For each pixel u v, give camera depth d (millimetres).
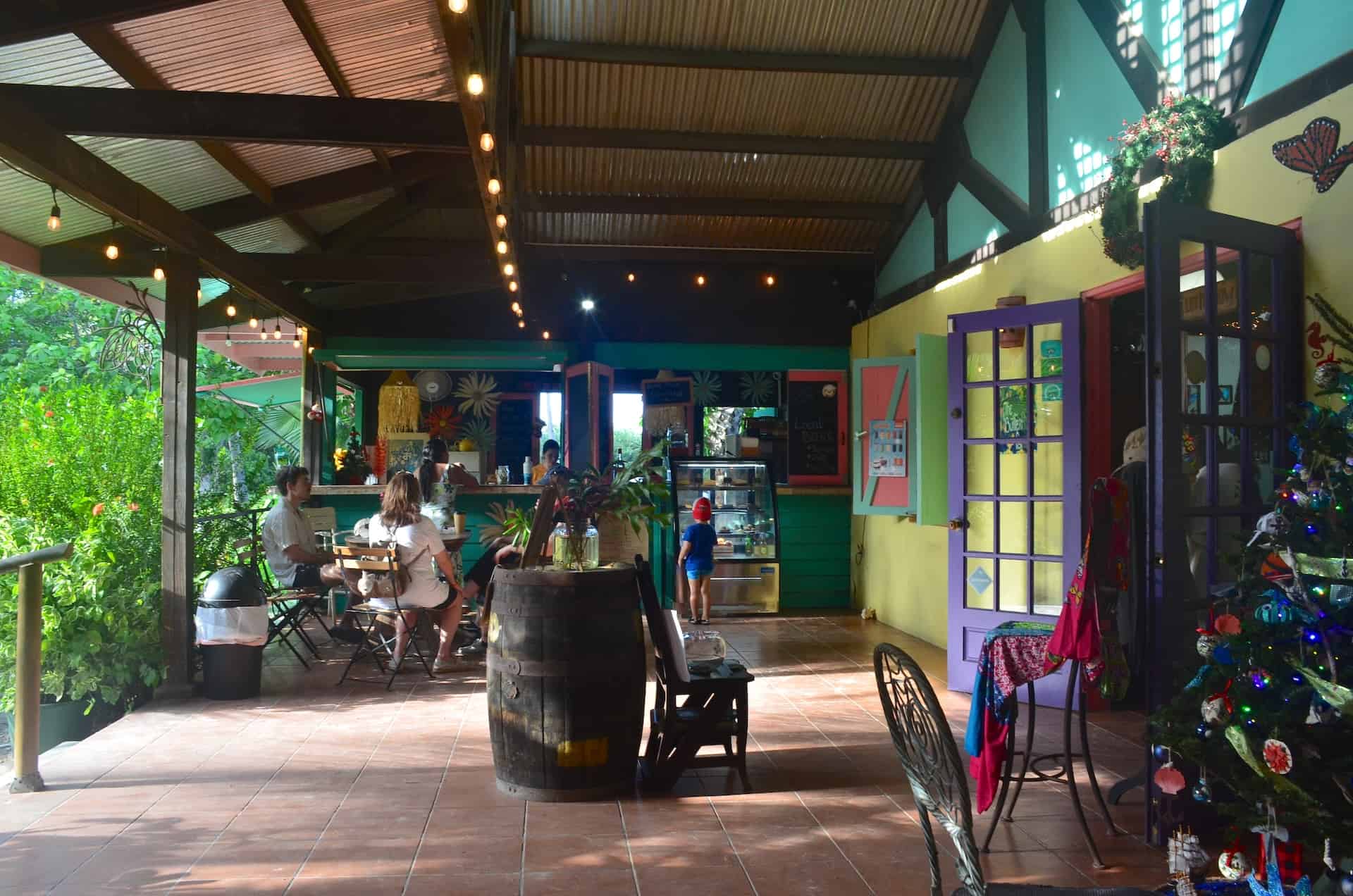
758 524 10664
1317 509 3135
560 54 7859
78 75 5547
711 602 10305
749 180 9781
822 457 10938
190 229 6566
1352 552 3031
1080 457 6113
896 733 2354
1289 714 2826
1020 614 6371
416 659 7629
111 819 4141
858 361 9164
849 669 7430
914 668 2145
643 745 5258
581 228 10531
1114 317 7309
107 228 7348
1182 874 2938
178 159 6613
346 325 10875
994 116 7898
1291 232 4379
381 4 5488
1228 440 4164
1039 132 7004
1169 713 3162
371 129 4891
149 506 7012
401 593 6910
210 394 17234
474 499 10172
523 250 10688
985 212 8008
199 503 8461
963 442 6727
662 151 9406
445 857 3729
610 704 4398
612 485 4672
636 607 4578
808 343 11164
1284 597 2945
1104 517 3746
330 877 3531
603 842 3885
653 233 10664
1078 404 6125
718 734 4582
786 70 8102
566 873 3572
